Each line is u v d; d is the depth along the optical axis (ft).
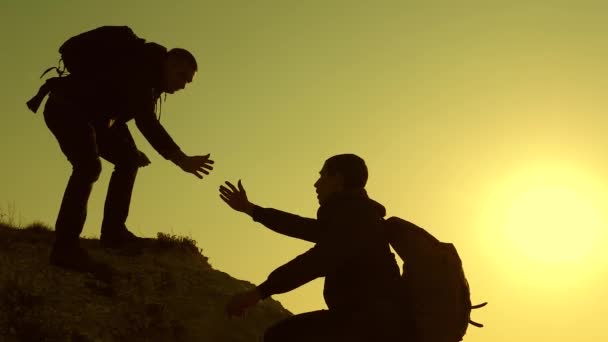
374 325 17.33
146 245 28.43
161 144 23.86
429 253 17.56
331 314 17.98
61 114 23.17
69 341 20.26
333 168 18.81
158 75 23.82
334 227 17.56
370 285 17.65
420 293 17.26
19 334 19.92
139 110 23.59
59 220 23.47
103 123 24.40
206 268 28.40
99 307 22.25
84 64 23.43
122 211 27.35
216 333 23.85
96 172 23.45
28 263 23.41
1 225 28.04
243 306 17.35
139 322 22.45
